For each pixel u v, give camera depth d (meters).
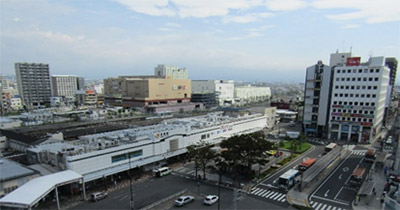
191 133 77.44
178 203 45.41
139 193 51.38
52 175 46.22
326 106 107.06
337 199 48.94
